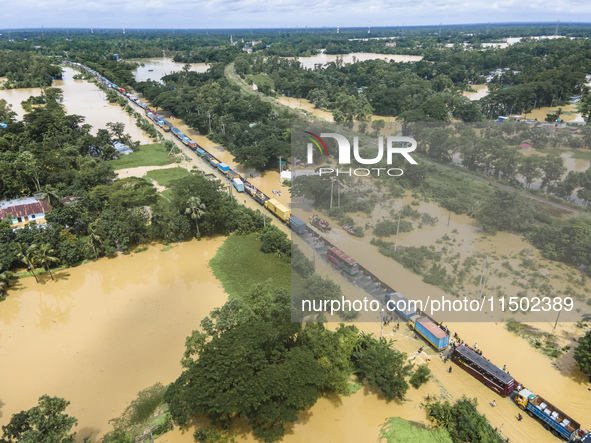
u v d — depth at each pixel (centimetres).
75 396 5319
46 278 7950
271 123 16012
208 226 9138
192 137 17038
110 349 6122
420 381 5144
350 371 5241
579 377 5116
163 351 6044
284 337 4878
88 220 9150
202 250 8862
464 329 5791
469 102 15538
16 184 10456
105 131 14412
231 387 4306
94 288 7619
